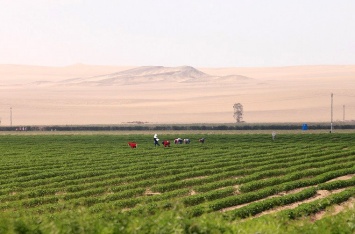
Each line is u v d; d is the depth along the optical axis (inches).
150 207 4106.8
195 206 4269.2
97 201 4869.6
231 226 2628.0
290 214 3907.5
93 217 2677.2
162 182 6003.9
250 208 4229.8
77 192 5275.6
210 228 2541.8
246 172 6550.2
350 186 5511.8
